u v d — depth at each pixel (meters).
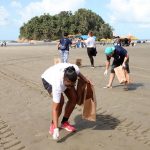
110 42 82.06
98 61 23.42
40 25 123.94
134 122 7.61
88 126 7.37
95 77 14.62
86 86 6.84
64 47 18.05
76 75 6.19
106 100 9.84
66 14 123.75
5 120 7.97
